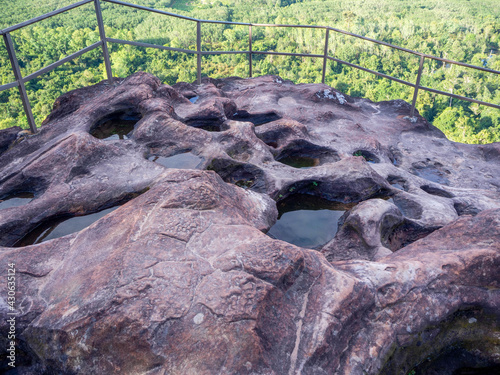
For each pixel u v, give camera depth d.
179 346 1.69
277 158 4.30
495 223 2.47
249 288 1.85
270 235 3.24
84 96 4.82
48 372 1.86
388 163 4.32
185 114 4.40
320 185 3.64
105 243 2.21
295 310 1.93
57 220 2.94
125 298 1.79
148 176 3.18
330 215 3.47
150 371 1.66
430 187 4.00
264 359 1.71
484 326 2.22
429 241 2.64
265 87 6.19
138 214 2.32
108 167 3.30
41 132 4.12
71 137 3.47
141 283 1.86
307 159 4.45
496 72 4.67
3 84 3.75
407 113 6.08
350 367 1.89
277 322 1.84
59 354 1.80
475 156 5.05
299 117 5.25
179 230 2.16
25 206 2.90
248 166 3.62
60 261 2.22
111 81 5.18
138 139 3.76
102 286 1.89
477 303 2.22
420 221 3.26
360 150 4.52
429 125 5.72
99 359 1.74
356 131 5.01
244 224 2.29
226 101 4.86
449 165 4.74
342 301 1.97
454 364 2.17
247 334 1.71
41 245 2.35
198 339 1.70
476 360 2.18
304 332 1.86
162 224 2.20
